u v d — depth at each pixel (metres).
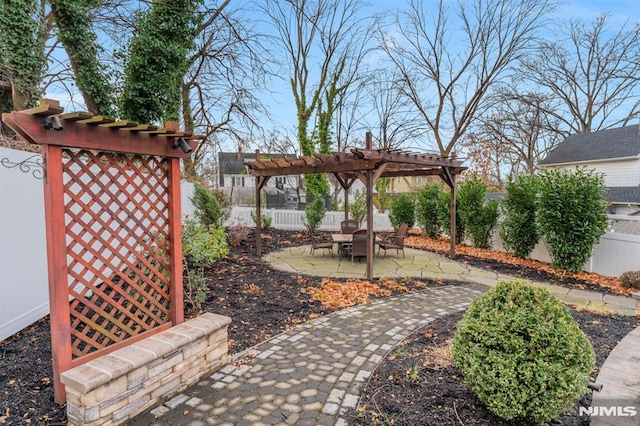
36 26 7.25
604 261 7.12
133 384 2.47
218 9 10.80
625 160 16.64
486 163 21.59
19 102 7.22
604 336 3.81
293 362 3.33
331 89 17.48
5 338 3.58
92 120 2.48
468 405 2.52
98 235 2.75
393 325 4.31
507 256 9.05
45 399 2.61
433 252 9.77
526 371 2.12
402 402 2.61
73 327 2.60
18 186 3.79
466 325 2.44
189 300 4.95
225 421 2.46
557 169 7.60
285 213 14.29
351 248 8.49
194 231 5.46
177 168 3.28
